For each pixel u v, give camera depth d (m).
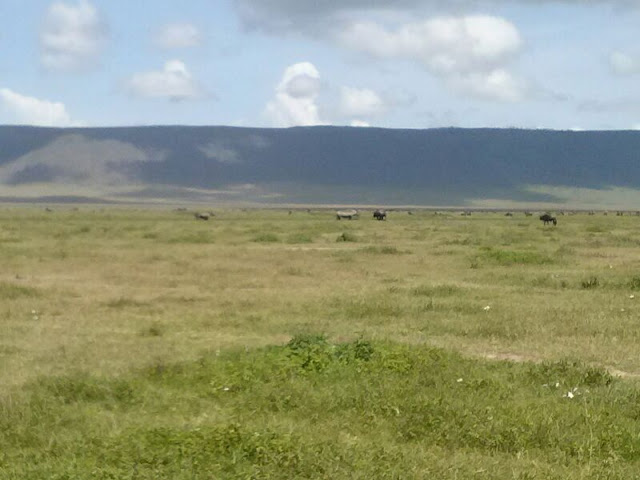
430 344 13.80
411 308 18.12
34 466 7.38
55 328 15.80
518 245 41.00
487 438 8.48
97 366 12.20
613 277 24.44
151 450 7.51
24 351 13.52
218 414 9.44
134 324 16.31
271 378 10.88
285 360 11.65
